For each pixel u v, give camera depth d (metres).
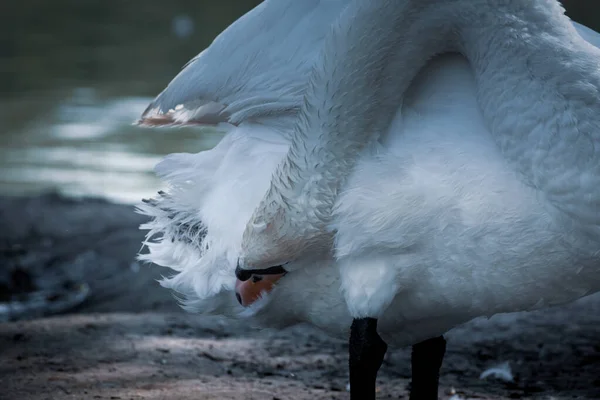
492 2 7.23
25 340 11.82
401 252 7.47
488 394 10.48
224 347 11.93
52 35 36.25
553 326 13.23
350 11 7.32
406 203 7.29
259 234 7.79
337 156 7.43
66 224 18.34
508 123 7.12
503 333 12.96
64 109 25.80
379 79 7.41
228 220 8.21
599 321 13.45
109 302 15.18
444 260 7.39
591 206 6.96
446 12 7.38
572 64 7.04
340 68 7.31
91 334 12.17
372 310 7.61
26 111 25.69
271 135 8.14
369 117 7.43
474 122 7.44
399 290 7.68
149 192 20.23
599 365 11.58
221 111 8.52
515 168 7.14
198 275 8.45
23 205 19.41
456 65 7.68
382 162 7.39
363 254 7.53
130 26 37.84
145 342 11.83
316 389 10.31
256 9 8.08
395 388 10.70
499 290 7.41
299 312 8.43
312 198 7.50
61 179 20.95
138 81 28.69
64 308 14.93
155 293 15.44
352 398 7.79
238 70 7.96
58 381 10.10
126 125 24.48
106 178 20.95
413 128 7.52
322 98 7.38
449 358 11.95
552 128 6.98
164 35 36.00
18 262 16.61
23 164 21.89
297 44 7.86
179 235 8.70
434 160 7.31
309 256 7.96
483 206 7.17
